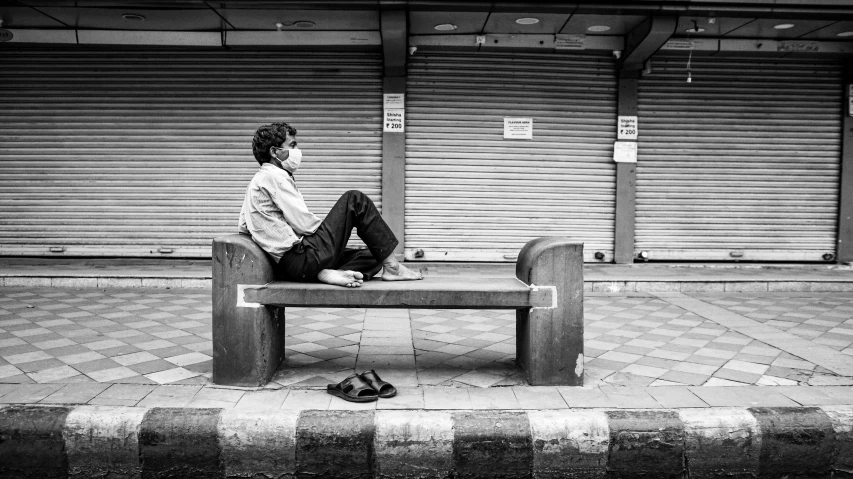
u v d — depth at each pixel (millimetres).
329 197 8891
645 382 3598
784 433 3002
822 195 9328
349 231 3545
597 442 2947
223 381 3445
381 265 3750
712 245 9281
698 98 9102
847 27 8156
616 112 9023
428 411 3049
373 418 2955
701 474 2992
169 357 4035
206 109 8750
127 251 8836
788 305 6371
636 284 7383
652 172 9148
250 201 3459
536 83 8914
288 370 3793
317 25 8156
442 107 8859
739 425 3000
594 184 9094
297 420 2934
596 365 3975
